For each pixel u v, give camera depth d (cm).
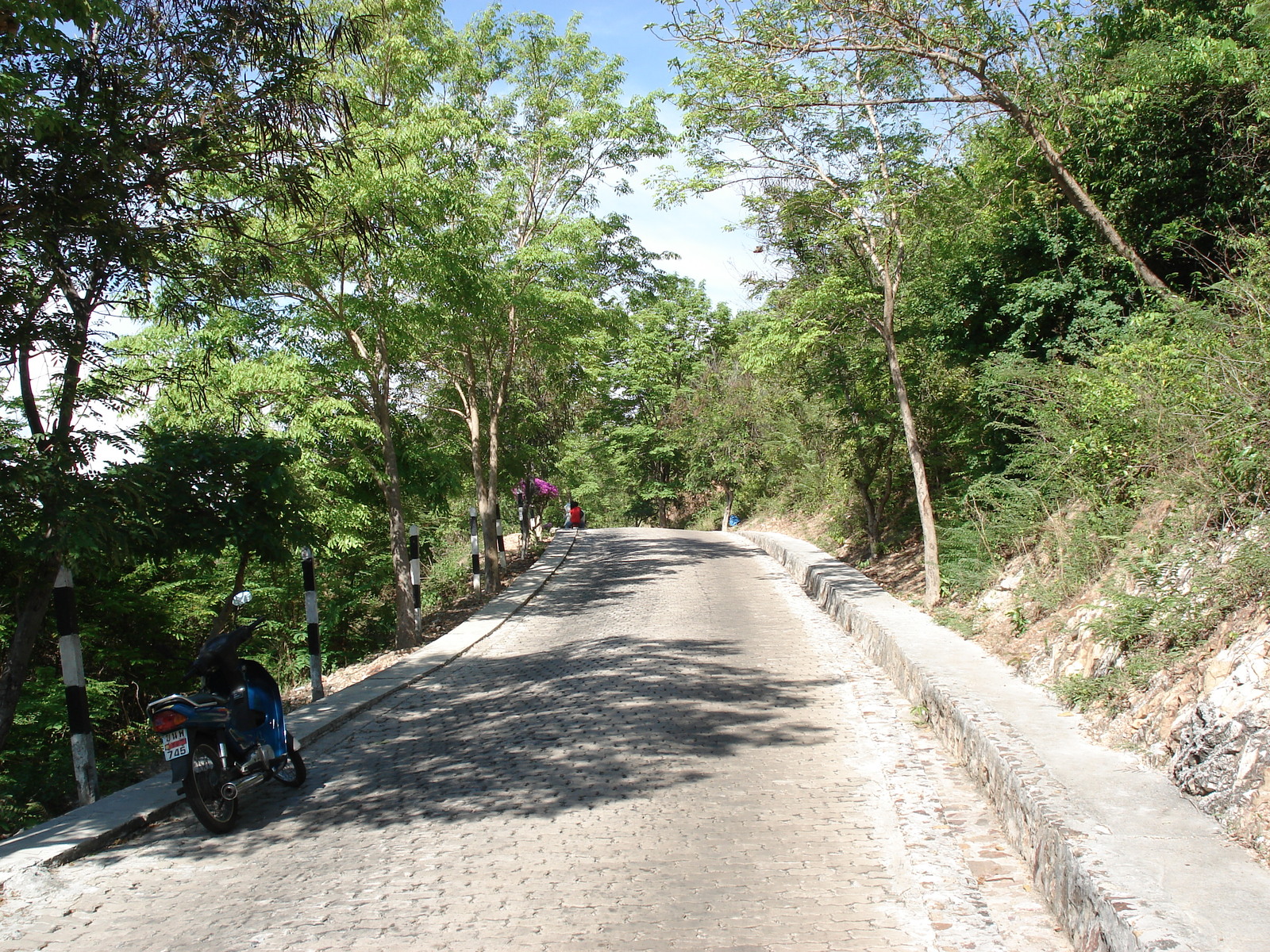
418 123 1259
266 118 729
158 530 717
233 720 609
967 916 421
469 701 912
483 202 1535
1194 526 693
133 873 516
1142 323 1003
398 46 1276
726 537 2972
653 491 4541
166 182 709
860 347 1592
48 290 692
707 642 1177
